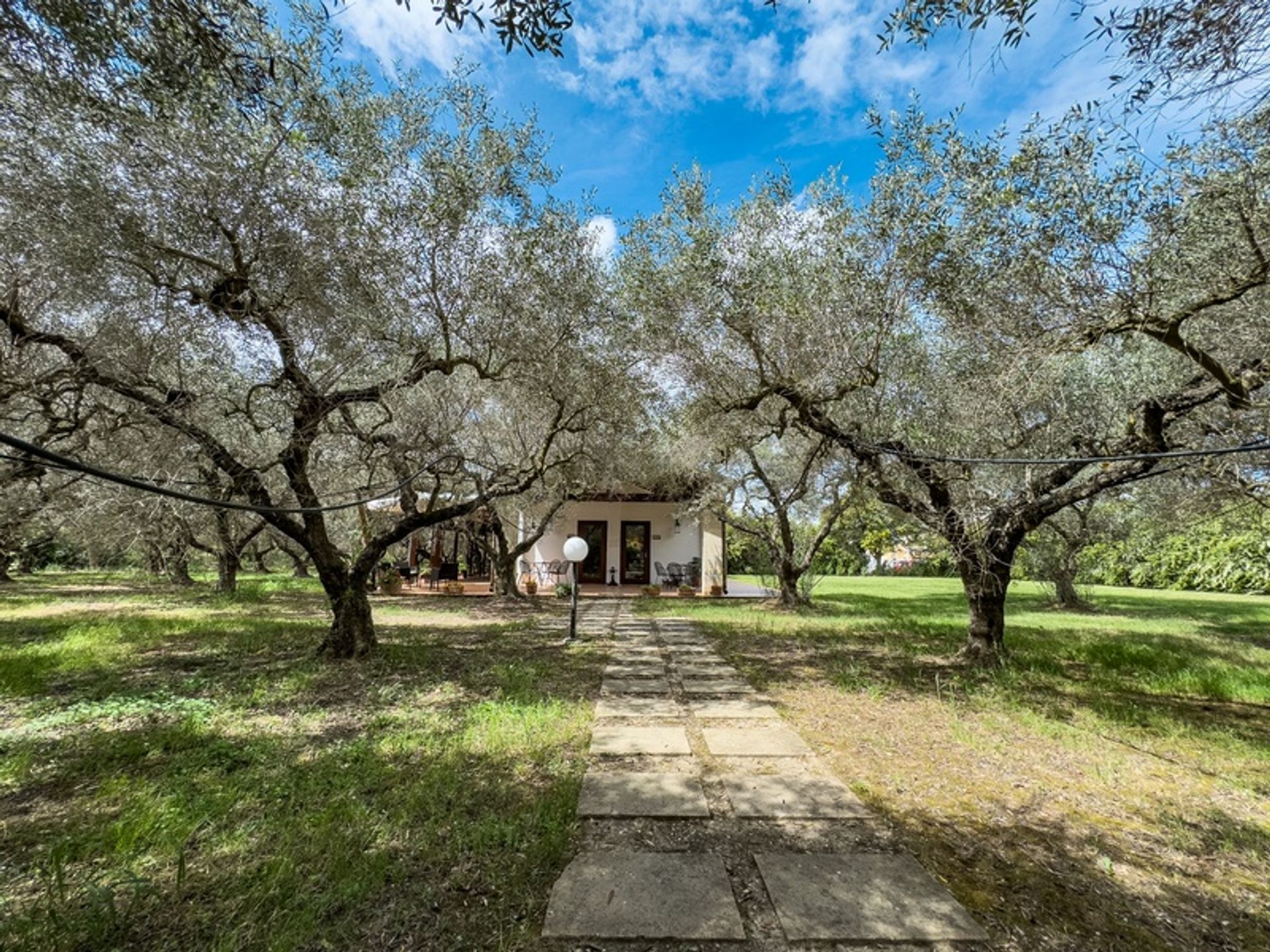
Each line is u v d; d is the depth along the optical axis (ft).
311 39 13.91
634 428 30.99
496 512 45.01
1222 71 8.26
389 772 11.32
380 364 21.97
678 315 20.25
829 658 24.02
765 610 41.81
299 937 6.61
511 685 18.44
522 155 18.97
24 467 16.79
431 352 21.56
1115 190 11.98
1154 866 8.51
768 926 6.98
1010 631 32.53
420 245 18.21
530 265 19.49
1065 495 19.88
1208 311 13.66
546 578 57.88
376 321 18.34
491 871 8.07
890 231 16.29
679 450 39.11
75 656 21.91
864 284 17.46
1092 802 10.58
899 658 23.89
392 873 7.96
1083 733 14.34
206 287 16.83
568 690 18.43
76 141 12.59
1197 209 11.32
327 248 16.62
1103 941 6.85
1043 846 9.04
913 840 9.13
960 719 15.52
